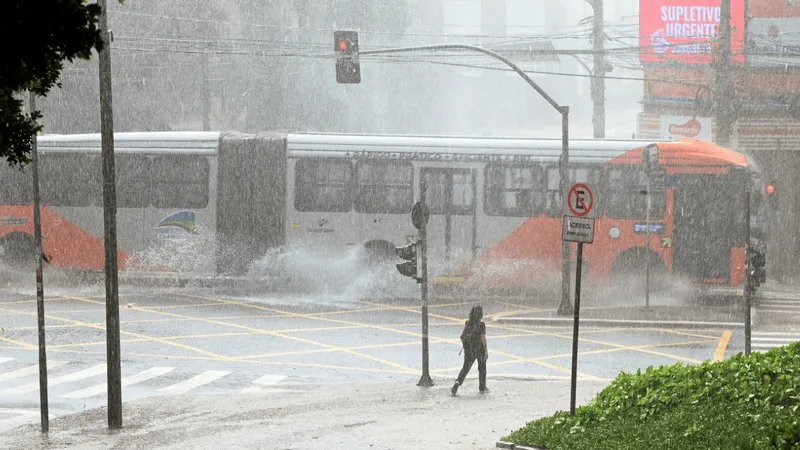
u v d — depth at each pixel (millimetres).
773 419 28891
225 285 88000
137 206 88500
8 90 24656
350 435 39250
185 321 70750
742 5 113938
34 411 47531
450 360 59375
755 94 115750
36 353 60188
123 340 64062
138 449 38500
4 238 90000
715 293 88188
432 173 85625
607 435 31984
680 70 118000
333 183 86250
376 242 85938
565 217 40688
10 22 20578
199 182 87875
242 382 53594
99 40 21625
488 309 78125
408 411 45000
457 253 85312
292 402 48250
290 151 86625
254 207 87000
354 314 74875
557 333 67938
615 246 83688
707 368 35719
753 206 83375
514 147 85062
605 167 84062
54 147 89500
